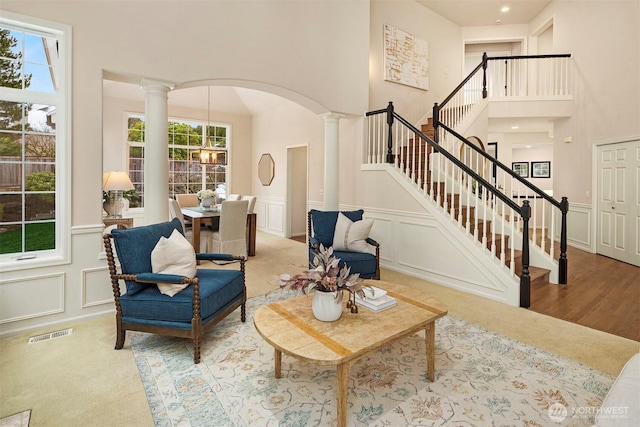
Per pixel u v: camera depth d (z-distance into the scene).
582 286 3.94
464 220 4.64
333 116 4.95
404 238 4.48
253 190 8.48
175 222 3.01
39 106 2.80
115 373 2.15
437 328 2.83
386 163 4.76
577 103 6.11
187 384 2.04
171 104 7.28
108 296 3.05
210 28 3.59
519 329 2.81
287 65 4.24
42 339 2.58
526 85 7.26
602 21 5.55
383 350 2.48
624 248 5.14
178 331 2.31
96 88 2.91
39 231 2.84
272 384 2.05
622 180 5.20
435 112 5.03
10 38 2.65
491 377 2.12
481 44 8.54
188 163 7.65
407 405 1.85
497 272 3.47
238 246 5.19
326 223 4.07
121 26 3.04
